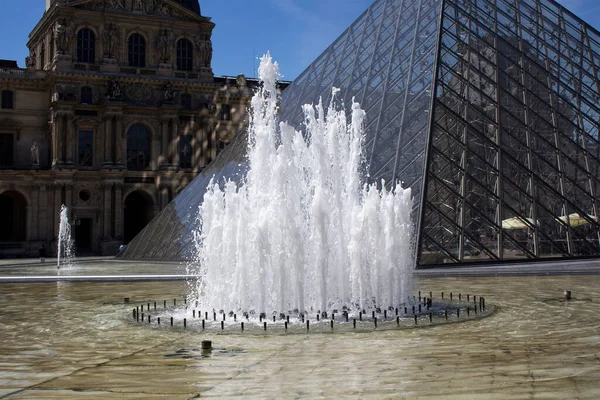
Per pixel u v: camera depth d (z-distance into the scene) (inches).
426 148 2112.5
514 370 732.0
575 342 893.8
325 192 1459.2
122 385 692.7
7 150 4630.9
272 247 1239.5
